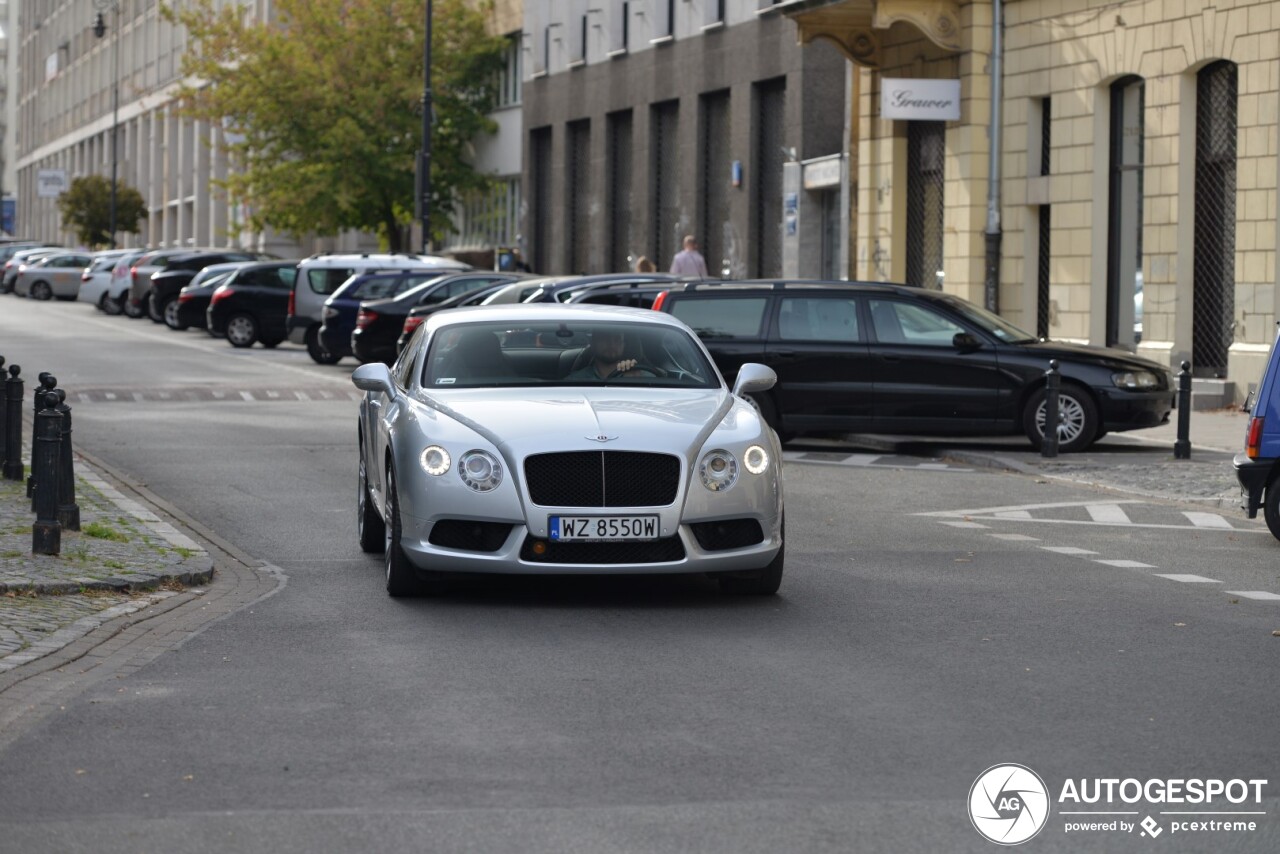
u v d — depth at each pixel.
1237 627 10.47
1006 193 32.47
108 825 6.41
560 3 53.28
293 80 58.22
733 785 6.95
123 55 110.12
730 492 10.94
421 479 10.94
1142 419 21.20
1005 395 21.05
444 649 9.71
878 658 9.49
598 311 12.81
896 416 21.22
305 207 58.53
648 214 48.19
